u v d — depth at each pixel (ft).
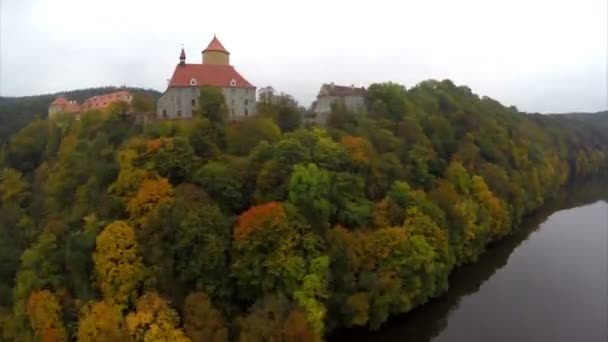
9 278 237.86
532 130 590.96
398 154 319.68
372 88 419.95
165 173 236.22
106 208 226.99
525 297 270.05
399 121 376.89
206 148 261.03
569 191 587.27
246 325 187.21
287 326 187.11
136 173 233.35
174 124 279.28
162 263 201.16
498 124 480.64
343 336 218.59
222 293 200.75
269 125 288.30
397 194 269.44
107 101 447.01
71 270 213.46
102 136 277.64
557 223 422.00
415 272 240.12
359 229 241.96
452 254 275.18
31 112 545.85
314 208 227.61
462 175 331.77
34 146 336.29
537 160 490.49
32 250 224.74
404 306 232.73
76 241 217.97
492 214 337.52
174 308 194.08
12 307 223.30
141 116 318.04
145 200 216.74
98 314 189.78
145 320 185.47
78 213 239.30
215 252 200.54
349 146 283.79
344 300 217.56
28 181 308.40
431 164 333.21
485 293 274.98
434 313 250.37
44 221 254.68
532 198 436.35
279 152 249.14
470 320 244.42
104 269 200.23
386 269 232.53
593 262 322.14
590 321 242.37
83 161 269.23
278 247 207.21
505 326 238.07
